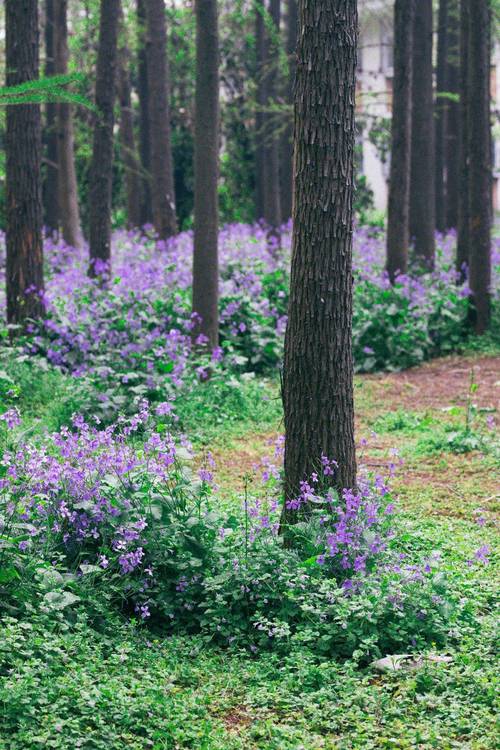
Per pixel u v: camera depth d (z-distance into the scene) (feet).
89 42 94.27
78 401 35.47
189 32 107.55
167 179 68.23
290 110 75.25
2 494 19.27
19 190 44.39
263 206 91.66
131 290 46.70
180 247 65.57
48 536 19.62
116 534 20.08
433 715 16.15
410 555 22.21
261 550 20.40
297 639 18.43
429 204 68.39
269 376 48.08
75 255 69.36
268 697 16.81
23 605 18.02
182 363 38.06
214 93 42.09
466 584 21.13
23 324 44.37
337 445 21.90
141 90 95.35
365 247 68.64
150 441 21.52
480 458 33.14
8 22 42.24
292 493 22.04
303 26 21.26
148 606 20.01
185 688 17.25
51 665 16.51
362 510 20.74
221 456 33.94
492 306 59.98
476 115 56.18
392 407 42.22
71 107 77.77
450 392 44.86
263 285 55.77
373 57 137.39
